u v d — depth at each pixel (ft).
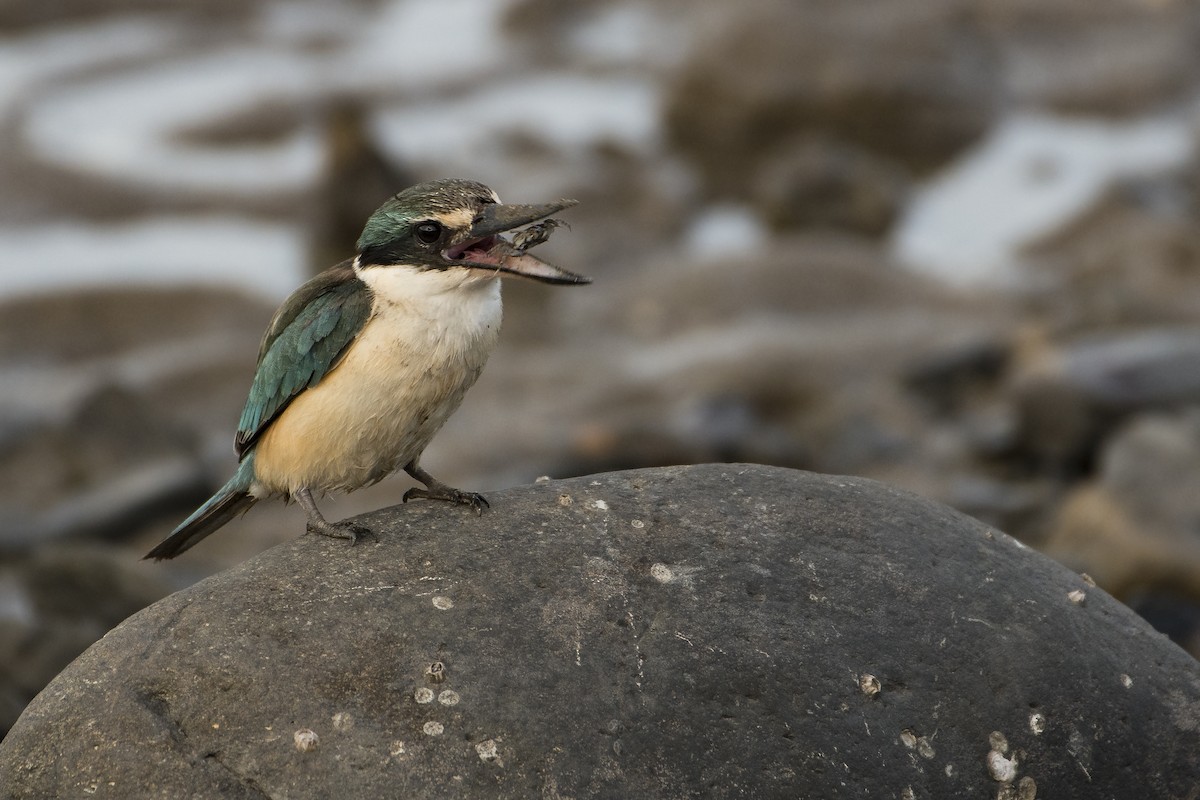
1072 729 22.71
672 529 23.86
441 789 20.59
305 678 21.44
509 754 20.94
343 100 99.30
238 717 21.15
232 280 72.49
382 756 20.79
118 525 48.60
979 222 83.35
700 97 94.32
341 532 23.70
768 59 93.56
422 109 100.32
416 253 24.03
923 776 21.91
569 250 76.95
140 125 96.12
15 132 93.35
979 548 24.62
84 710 21.44
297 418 24.48
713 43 94.32
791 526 24.20
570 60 109.19
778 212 82.33
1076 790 22.41
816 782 21.48
